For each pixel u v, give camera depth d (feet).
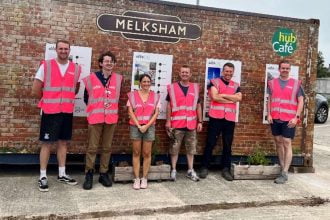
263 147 16.81
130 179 14.01
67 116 13.30
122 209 11.46
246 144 16.60
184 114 14.62
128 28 14.89
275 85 15.43
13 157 14.14
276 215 12.08
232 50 16.19
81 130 14.66
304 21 17.06
